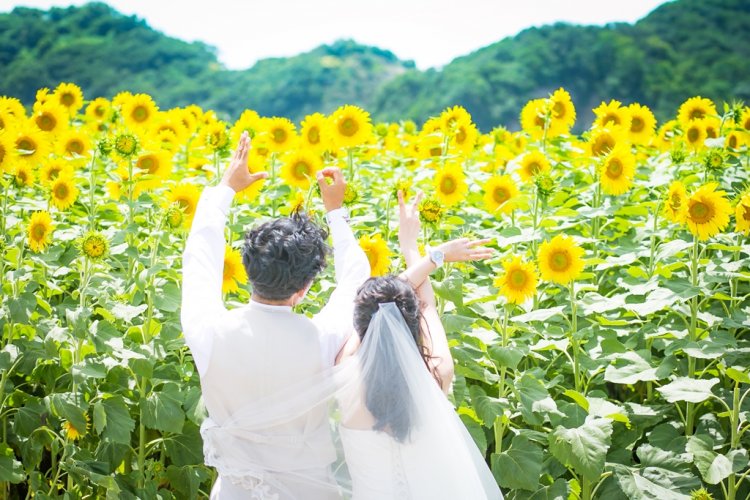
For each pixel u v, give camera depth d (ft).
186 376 11.80
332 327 8.53
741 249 12.08
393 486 8.04
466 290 12.55
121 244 13.32
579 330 12.78
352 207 14.42
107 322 11.35
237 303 11.93
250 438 8.02
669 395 10.92
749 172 16.30
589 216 13.64
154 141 17.60
